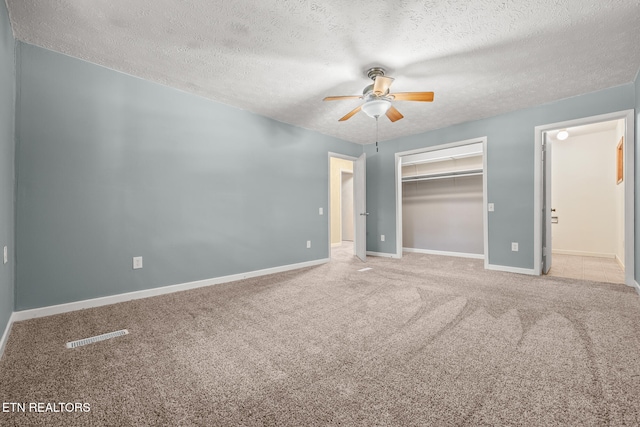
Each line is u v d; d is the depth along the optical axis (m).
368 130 4.89
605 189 5.49
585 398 1.34
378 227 5.77
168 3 1.92
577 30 2.21
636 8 1.96
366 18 2.08
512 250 4.06
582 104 3.46
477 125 4.34
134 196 2.93
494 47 2.44
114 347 1.88
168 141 3.18
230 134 3.73
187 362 1.70
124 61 2.67
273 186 4.25
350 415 1.24
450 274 3.99
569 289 3.18
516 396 1.36
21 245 2.35
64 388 1.44
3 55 1.90
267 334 2.08
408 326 2.21
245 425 1.19
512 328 2.14
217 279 3.56
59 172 2.52
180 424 1.19
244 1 1.90
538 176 3.82
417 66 2.76
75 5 1.93
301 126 4.64
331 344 1.92
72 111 2.58
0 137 1.84
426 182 6.39
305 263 4.69
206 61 2.68
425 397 1.36
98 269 2.72
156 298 2.95
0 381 1.50
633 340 1.92
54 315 2.46
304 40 2.34
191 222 3.35
